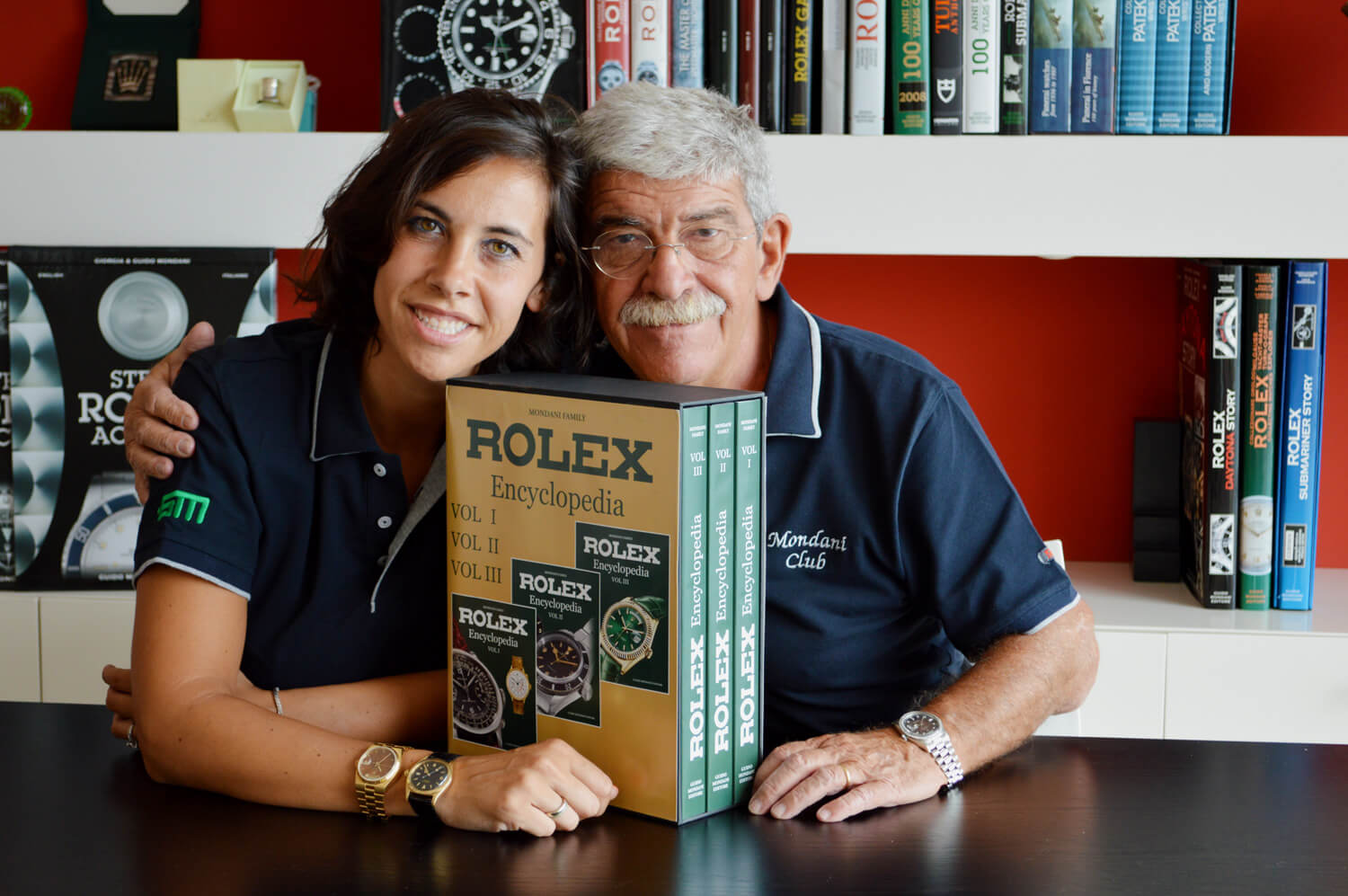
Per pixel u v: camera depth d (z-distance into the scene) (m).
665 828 0.98
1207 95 2.05
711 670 0.98
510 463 1.01
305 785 1.02
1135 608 2.21
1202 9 2.04
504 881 0.89
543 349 1.28
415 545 1.25
